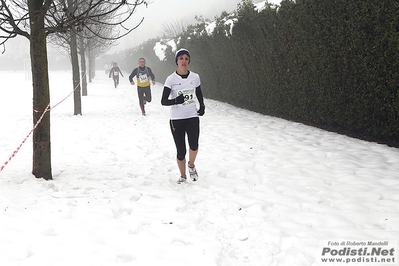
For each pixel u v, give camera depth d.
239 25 10.84
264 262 3.00
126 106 13.67
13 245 3.10
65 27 4.71
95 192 4.54
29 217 3.67
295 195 4.42
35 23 4.64
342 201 4.16
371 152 6.02
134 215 3.82
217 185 4.85
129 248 3.12
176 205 4.11
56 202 4.12
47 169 5.00
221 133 8.11
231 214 3.93
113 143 7.44
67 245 3.12
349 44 6.86
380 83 6.25
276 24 9.21
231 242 3.36
